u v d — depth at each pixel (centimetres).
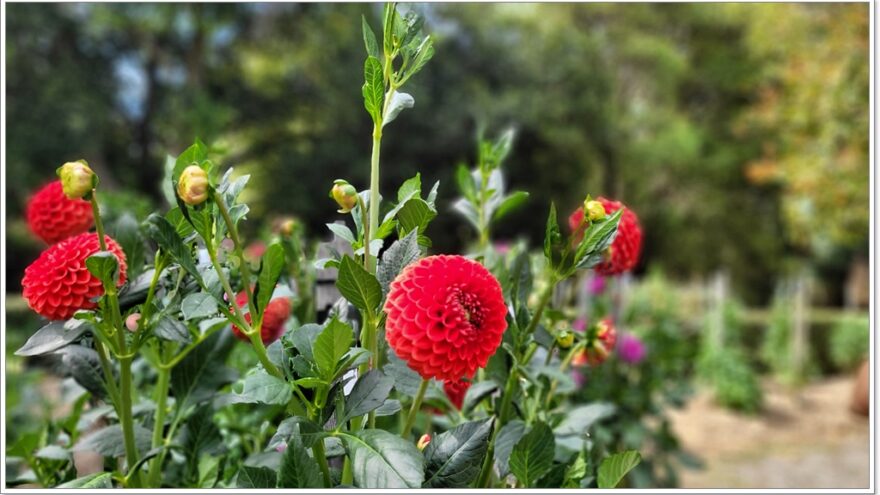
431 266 89
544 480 107
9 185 983
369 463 84
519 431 112
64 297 100
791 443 564
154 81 1151
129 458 112
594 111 1444
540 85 1386
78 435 148
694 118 1717
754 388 634
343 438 88
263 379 86
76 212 138
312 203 1193
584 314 330
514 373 114
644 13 1631
